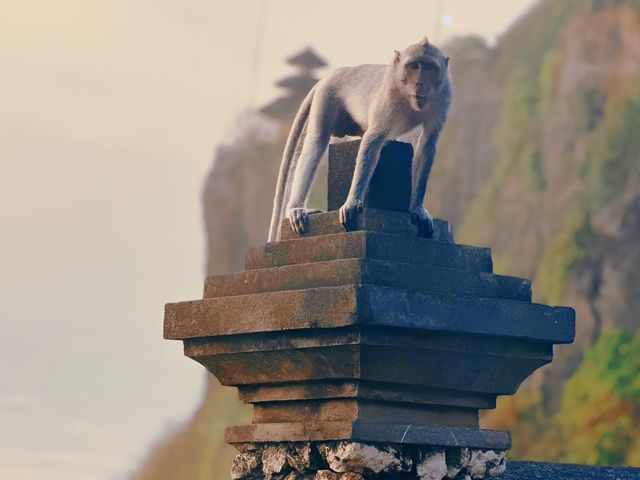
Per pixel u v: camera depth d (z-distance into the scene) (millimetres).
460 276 12742
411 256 12656
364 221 12758
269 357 12945
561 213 71250
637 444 58781
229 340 13227
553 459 60531
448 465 12812
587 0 76812
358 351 12094
